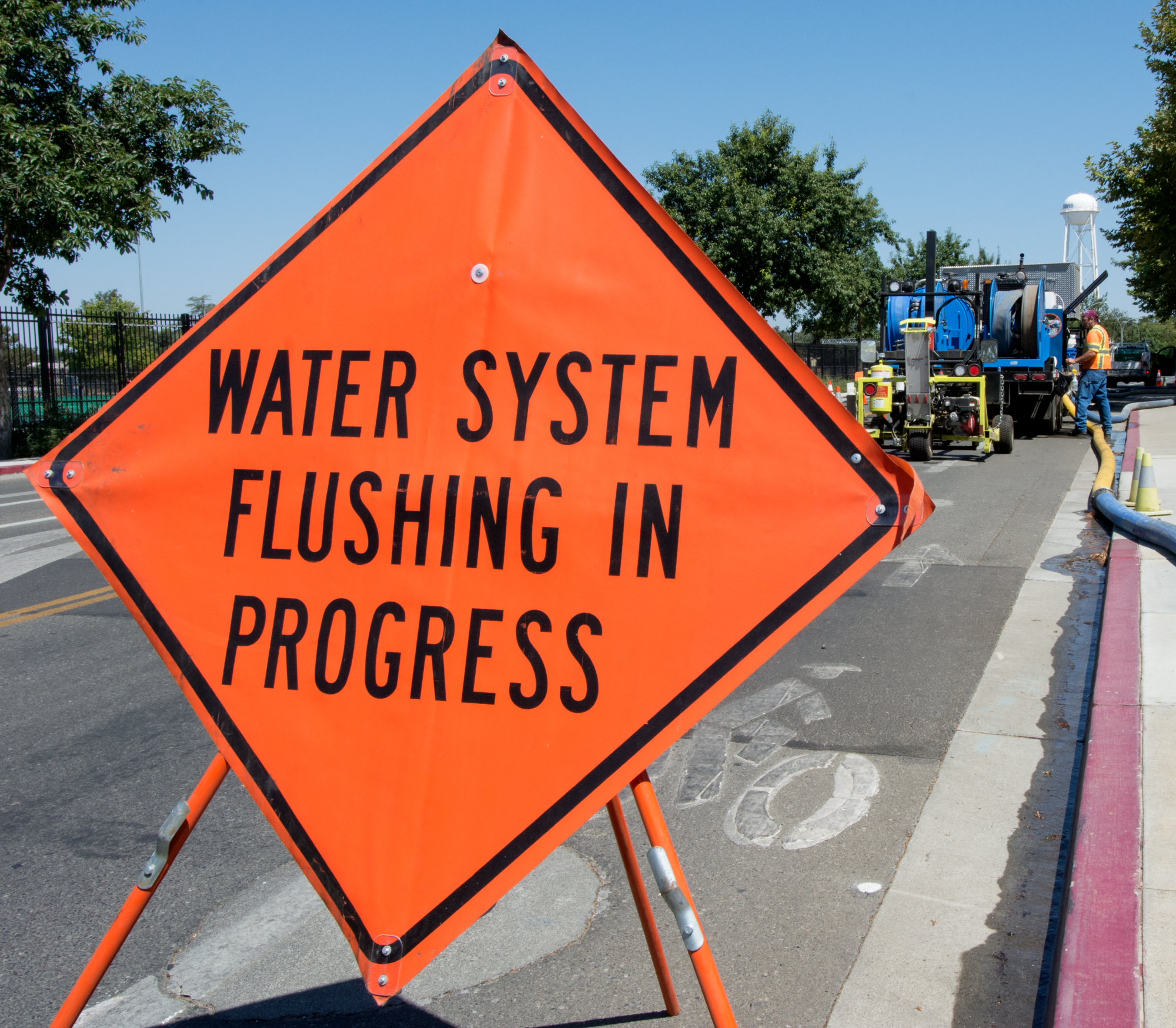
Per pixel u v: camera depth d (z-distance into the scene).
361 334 2.12
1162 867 2.99
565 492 2.01
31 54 16.75
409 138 2.11
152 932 3.21
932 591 7.19
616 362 2.00
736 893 3.31
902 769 4.21
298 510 2.11
